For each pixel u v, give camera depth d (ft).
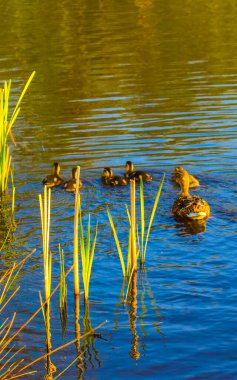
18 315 37.91
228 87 83.30
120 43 109.70
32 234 48.16
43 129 72.28
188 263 42.91
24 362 33.71
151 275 41.57
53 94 84.69
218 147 64.59
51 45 109.81
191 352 33.73
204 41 108.27
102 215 51.19
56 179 58.18
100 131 70.49
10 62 100.27
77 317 37.42
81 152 65.31
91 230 48.42
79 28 121.19
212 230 47.98
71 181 57.21
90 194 55.77
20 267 41.73
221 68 92.32
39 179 59.52
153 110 76.13
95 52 104.37
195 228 48.34
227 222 49.42
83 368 33.04
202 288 39.70
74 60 99.96
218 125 70.18
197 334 35.19
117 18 128.98
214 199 54.13
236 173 59.11
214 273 41.42
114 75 92.27
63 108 78.74
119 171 60.49
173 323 36.32
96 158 63.77
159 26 120.78
